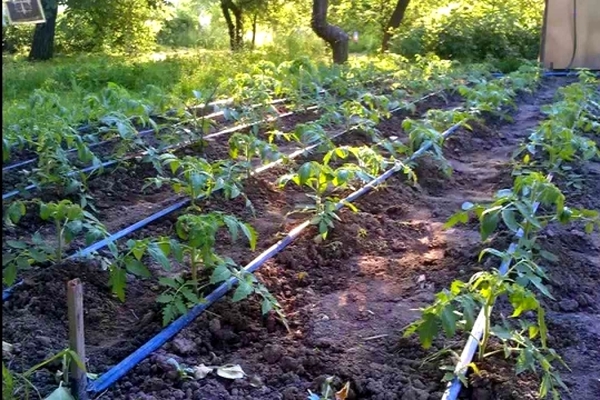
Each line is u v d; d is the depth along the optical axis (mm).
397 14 19766
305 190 6230
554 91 12977
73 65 14117
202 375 3293
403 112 10094
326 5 17016
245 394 3201
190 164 5246
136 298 4188
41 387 3164
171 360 3336
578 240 5172
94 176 6367
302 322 3910
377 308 4125
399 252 5016
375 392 3205
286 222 5336
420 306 4148
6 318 3832
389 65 13828
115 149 6934
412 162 6727
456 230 5418
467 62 16906
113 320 3947
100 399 3107
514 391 3139
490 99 9539
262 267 4465
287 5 22609
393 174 6586
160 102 7602
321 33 17156
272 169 6551
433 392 3230
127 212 5672
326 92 10047
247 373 3379
